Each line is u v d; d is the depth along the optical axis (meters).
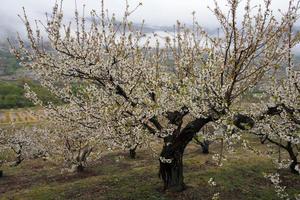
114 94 17.58
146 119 17.52
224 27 14.24
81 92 18.67
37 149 39.91
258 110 16.84
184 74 18.00
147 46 18.42
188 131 19.11
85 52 16.52
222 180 24.28
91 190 24.08
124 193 22.55
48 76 18.31
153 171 28.06
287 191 22.53
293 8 12.65
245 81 16.11
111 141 19.02
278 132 15.87
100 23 16.66
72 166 34.06
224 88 14.86
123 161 37.78
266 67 14.72
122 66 17.53
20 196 24.27
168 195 21.05
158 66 19.48
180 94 15.86
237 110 15.52
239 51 14.61
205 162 31.86
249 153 34.31
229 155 33.50
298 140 15.48
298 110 14.12
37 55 16.78
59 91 18.81
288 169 27.70
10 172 38.75
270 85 15.97
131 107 17.34
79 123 18.95
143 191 22.41
